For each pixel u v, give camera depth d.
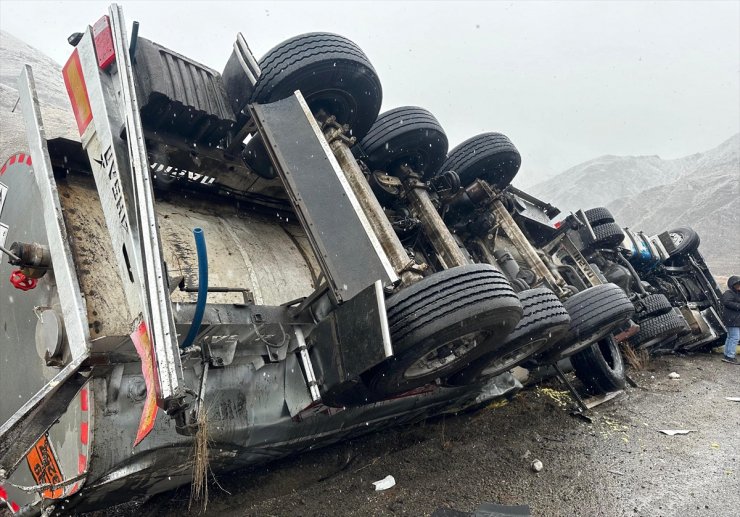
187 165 3.60
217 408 3.00
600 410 5.88
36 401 2.34
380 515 3.36
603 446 4.72
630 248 9.33
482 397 5.27
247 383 3.15
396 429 4.96
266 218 4.34
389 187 4.63
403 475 3.99
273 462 3.98
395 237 3.32
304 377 3.07
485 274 3.26
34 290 3.00
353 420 3.91
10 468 2.26
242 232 3.95
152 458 2.75
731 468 4.21
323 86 3.74
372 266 2.94
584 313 5.03
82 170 3.20
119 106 2.66
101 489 2.66
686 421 5.56
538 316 3.96
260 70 3.46
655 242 10.59
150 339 1.99
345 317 2.91
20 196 3.22
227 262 3.59
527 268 6.40
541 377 6.41
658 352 9.33
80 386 2.49
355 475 3.97
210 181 3.86
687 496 3.69
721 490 3.79
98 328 2.62
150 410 1.99
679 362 9.02
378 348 2.70
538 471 4.12
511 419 5.42
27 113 3.09
